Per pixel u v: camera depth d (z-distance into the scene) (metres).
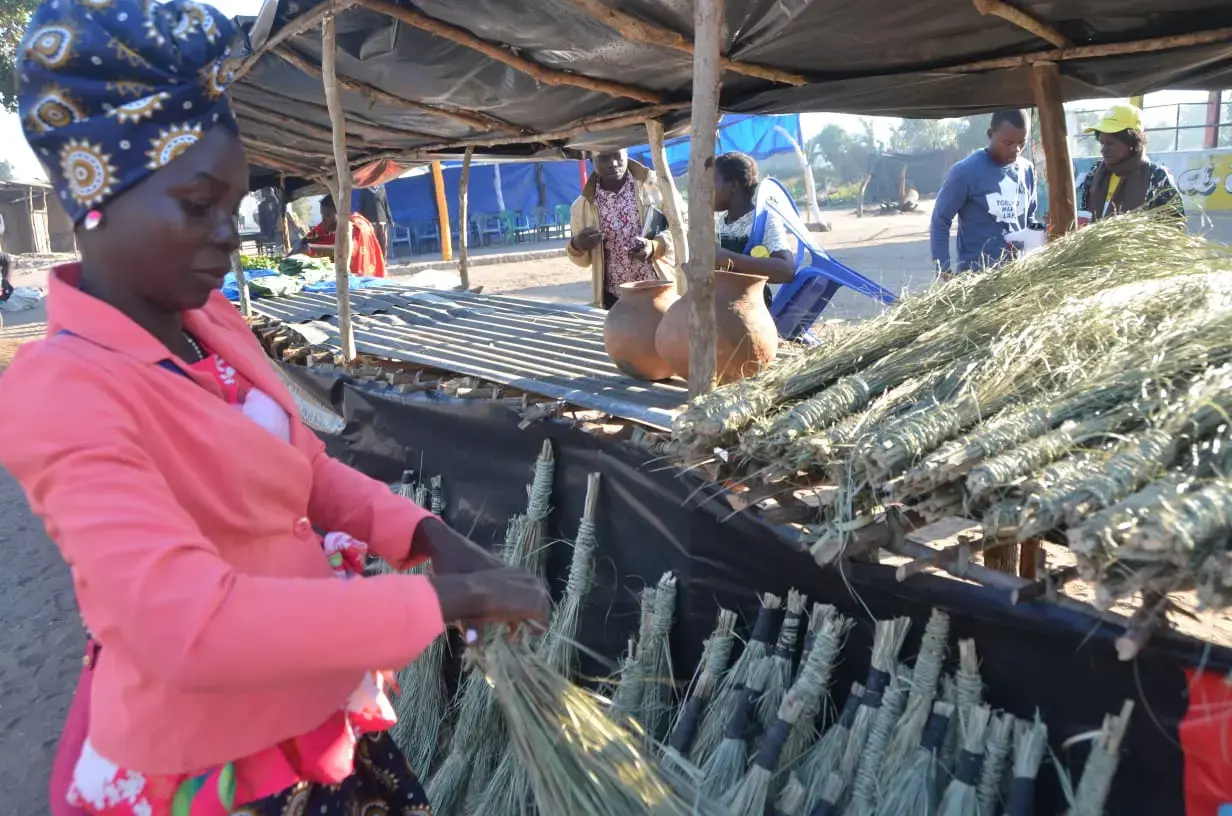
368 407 3.87
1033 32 3.01
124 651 1.06
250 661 1.00
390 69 4.29
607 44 3.57
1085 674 1.59
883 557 2.25
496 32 3.55
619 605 2.68
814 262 5.07
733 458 1.91
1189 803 1.49
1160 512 1.20
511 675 1.35
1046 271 2.29
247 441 1.21
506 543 2.96
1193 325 1.73
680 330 2.69
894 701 1.84
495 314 4.96
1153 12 2.88
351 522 1.50
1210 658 1.42
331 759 1.33
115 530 0.99
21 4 19.56
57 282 1.13
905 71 3.64
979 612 1.71
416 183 25.12
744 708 2.06
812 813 1.87
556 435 2.86
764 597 2.17
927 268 10.15
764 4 2.97
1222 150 11.05
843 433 1.73
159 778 1.21
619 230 5.54
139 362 1.12
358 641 1.05
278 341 4.90
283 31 3.86
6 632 4.27
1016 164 4.93
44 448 1.02
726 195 4.43
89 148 1.07
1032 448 1.47
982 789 1.68
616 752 1.43
